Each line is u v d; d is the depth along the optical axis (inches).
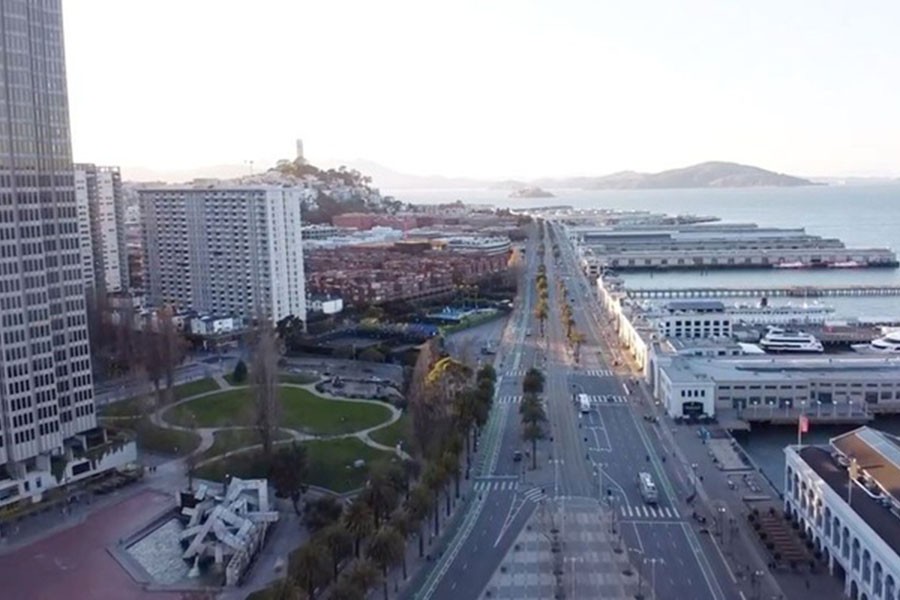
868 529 6530.5
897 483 7101.4
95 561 7691.9
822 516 7470.5
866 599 6560.0
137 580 7313.0
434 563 7539.4
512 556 7657.5
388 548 6835.6
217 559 7613.2
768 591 6943.9
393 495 7859.3
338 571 7003.0
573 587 7042.3
